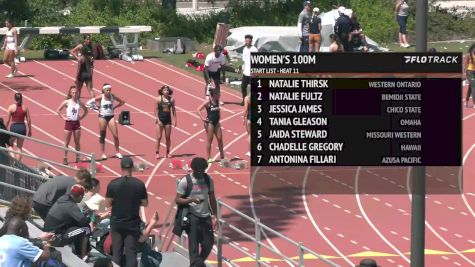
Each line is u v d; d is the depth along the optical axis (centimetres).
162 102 4009
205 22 6681
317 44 5766
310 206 3553
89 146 4231
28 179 2425
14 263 1625
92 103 4259
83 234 1983
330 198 3641
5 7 6581
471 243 3244
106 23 6519
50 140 4309
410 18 6594
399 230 3344
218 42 5631
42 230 2083
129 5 6719
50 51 5909
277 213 3478
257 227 2091
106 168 3906
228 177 3862
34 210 2206
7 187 2508
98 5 6731
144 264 2077
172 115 4134
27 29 5831
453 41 6644
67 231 1970
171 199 3566
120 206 2016
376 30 6500
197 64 5766
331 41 5338
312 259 3028
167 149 4075
